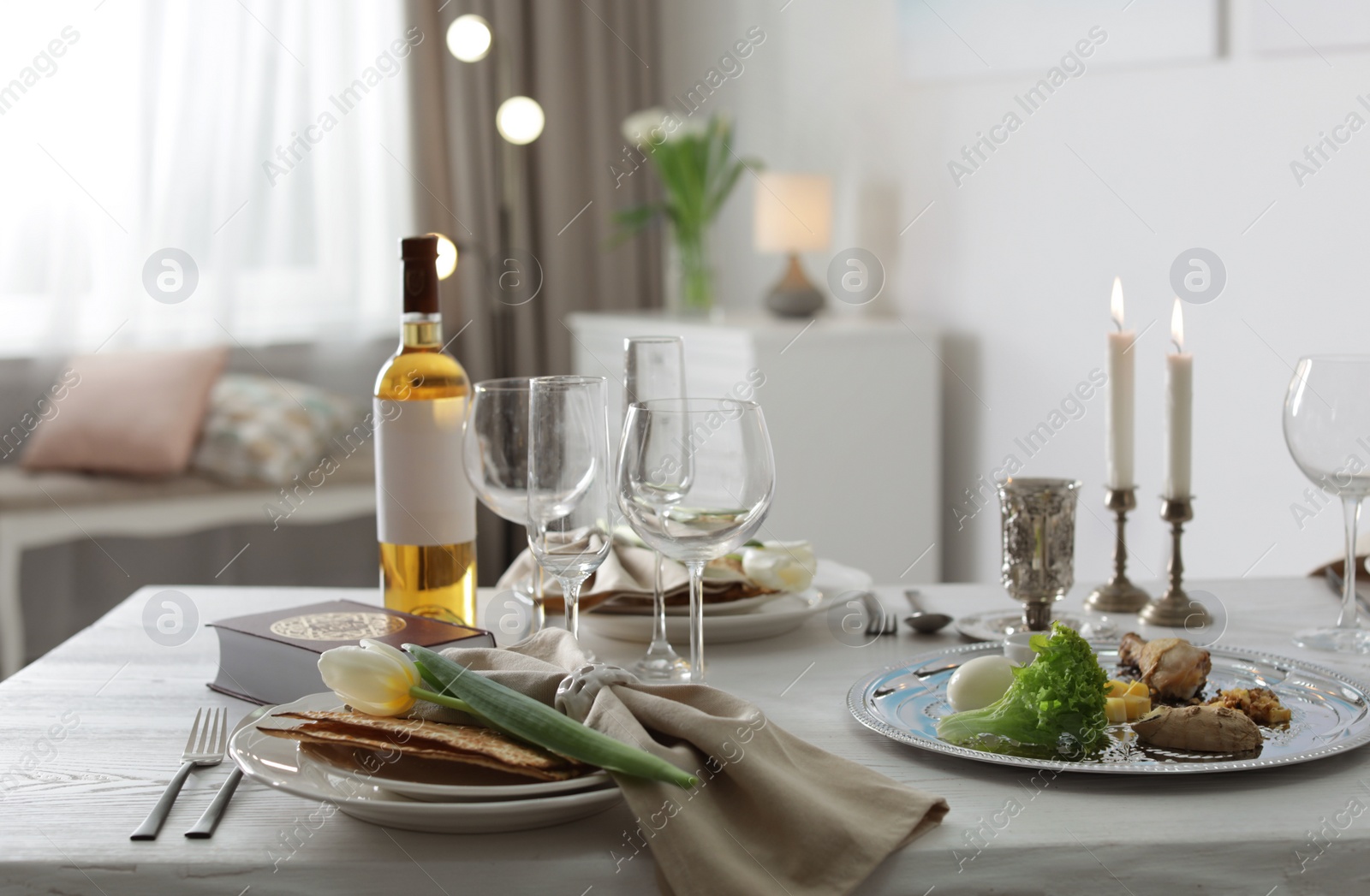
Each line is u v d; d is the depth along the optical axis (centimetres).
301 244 357
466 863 68
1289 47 202
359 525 355
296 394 332
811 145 331
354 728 73
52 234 326
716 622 106
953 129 282
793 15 333
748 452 86
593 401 91
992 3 266
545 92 366
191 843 70
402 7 357
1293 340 205
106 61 330
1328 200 197
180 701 95
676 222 330
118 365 314
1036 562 107
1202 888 69
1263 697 85
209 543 338
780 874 66
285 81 350
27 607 320
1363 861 69
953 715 84
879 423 285
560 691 77
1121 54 235
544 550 91
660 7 385
